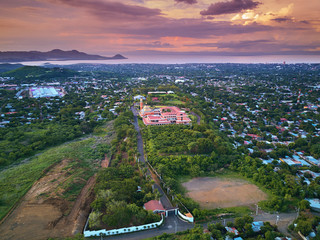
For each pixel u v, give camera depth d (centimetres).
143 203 14112
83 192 15475
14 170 18200
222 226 12369
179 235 11931
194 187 16875
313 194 15588
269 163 19888
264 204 14900
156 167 18650
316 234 11994
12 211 13288
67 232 11850
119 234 12038
